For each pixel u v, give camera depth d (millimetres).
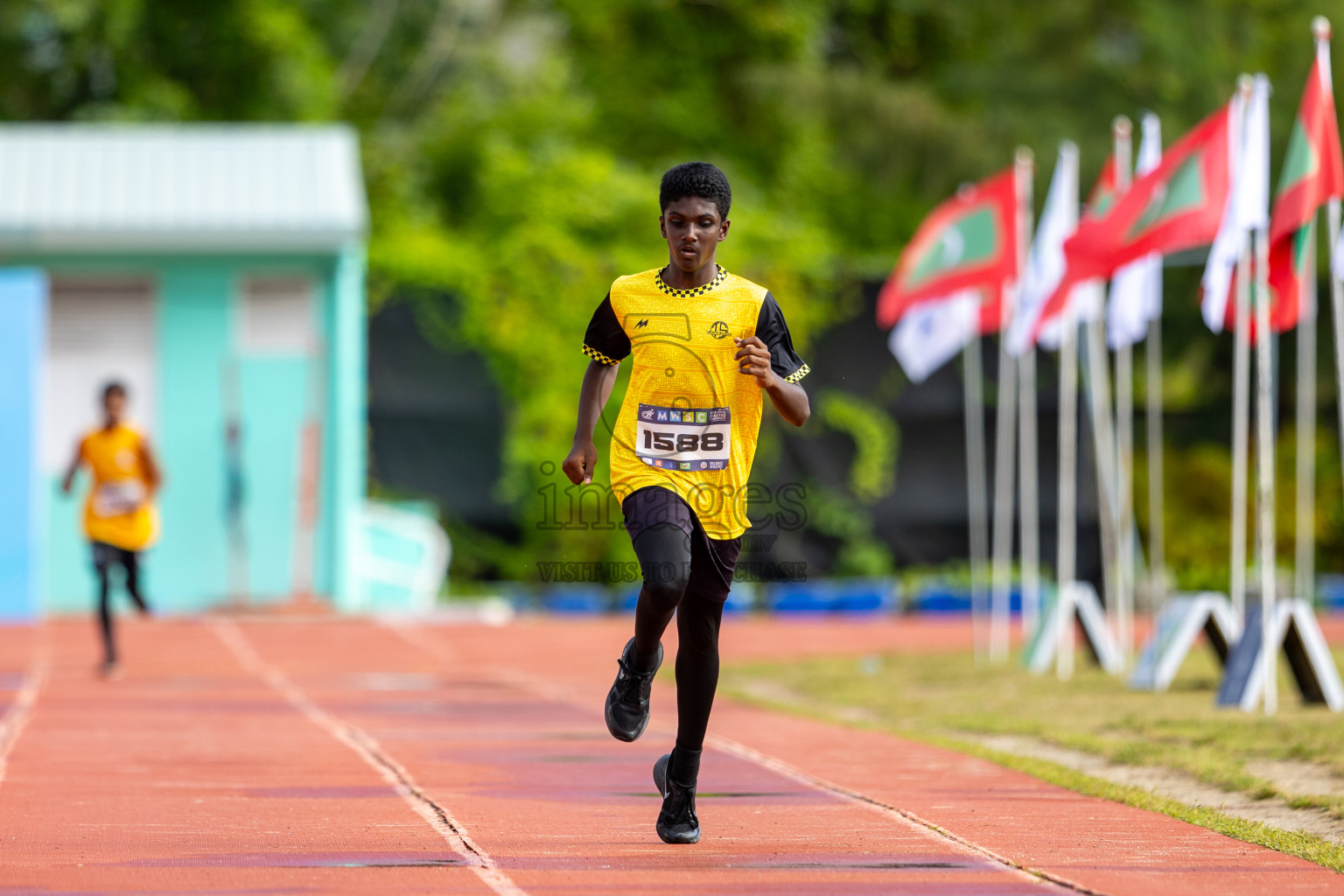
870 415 69500
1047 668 42906
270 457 63000
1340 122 84125
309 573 62969
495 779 24547
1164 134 89438
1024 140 90875
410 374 67375
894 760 26625
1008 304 47125
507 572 68688
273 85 96625
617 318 18906
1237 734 28406
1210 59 89125
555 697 37125
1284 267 34562
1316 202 32250
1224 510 75438
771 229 80688
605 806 22094
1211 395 83000
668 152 96562
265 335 63281
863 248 93875
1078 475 69375
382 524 64250
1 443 60094
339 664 45469
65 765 25844
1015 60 94812
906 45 103250
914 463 69875
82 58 97500
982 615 67125
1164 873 17828
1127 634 46281
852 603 67500
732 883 17219
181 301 62812
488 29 109875
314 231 62219
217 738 29391
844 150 94250
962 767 25828
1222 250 33906
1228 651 37750
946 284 47688
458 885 17047
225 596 62594
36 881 17141
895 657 47281
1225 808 22422
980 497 58688
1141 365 76625
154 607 62219
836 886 17125
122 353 62688
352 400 63188
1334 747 26469
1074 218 43656
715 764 26188
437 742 28938
